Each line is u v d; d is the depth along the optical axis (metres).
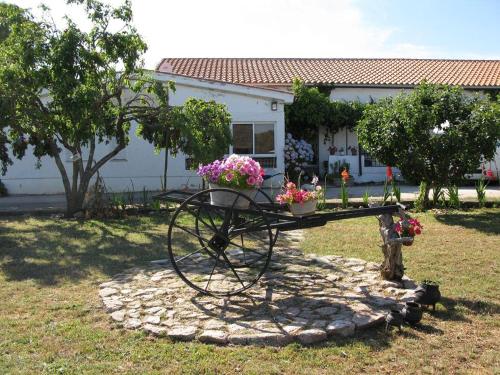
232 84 16.89
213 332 4.56
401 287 5.94
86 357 4.18
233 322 4.84
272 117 17.33
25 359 4.14
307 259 7.46
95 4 11.16
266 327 4.68
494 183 18.28
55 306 5.45
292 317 4.95
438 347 4.33
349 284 6.09
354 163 19.88
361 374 3.88
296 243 8.67
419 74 23.03
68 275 6.73
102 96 11.83
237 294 5.72
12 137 11.75
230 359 4.11
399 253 6.12
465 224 10.31
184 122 11.38
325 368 3.98
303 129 20.70
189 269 6.98
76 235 9.55
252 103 17.23
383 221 6.17
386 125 11.77
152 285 6.16
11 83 10.09
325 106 20.11
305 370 3.93
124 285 6.17
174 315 5.06
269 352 4.25
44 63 10.66
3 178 17.03
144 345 4.40
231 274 6.65
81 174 12.22
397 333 4.64
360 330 4.70
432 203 12.76
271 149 17.48
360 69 23.72
